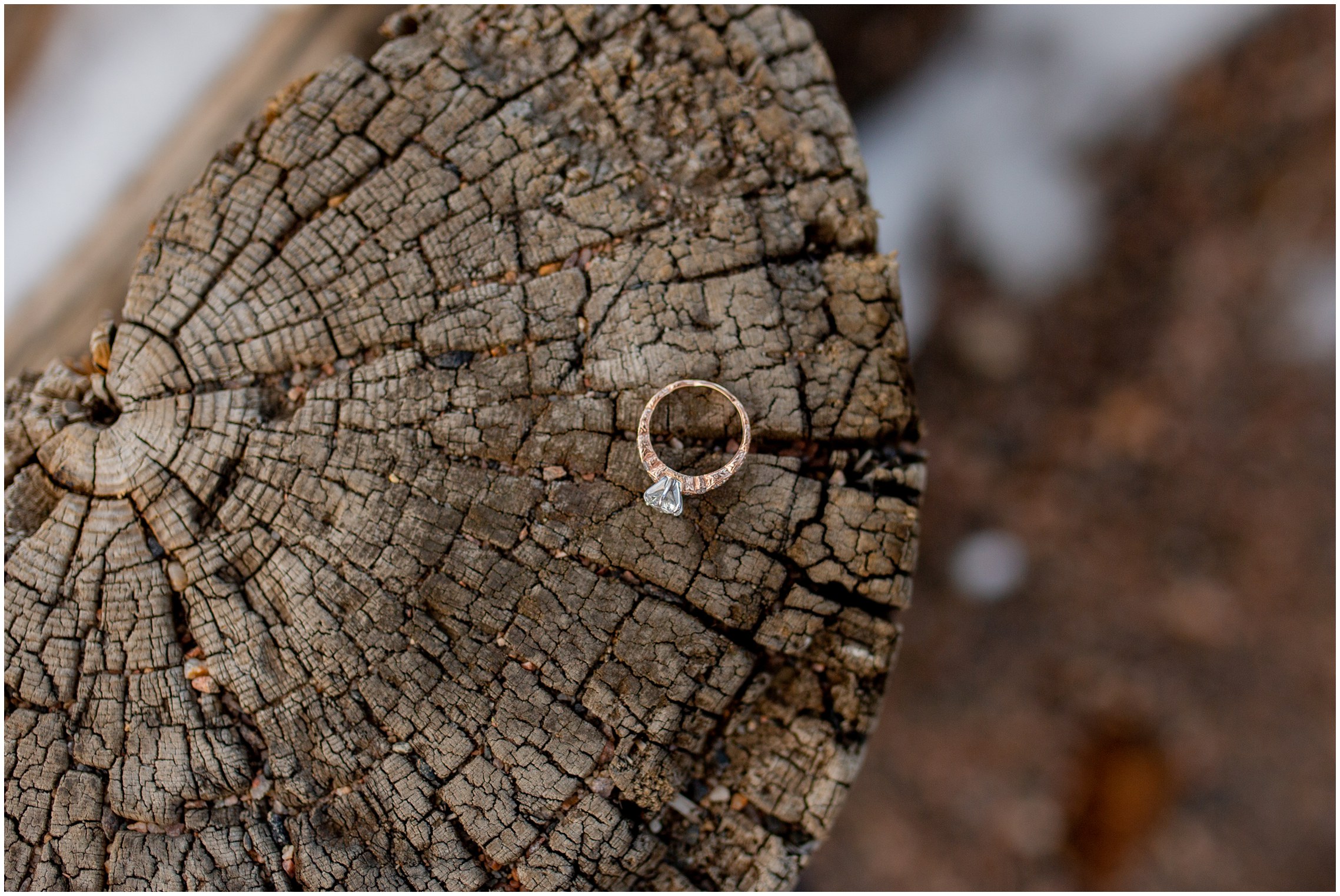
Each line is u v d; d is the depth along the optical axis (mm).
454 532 491
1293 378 605
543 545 491
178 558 491
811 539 491
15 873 488
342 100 501
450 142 500
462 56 504
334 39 581
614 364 492
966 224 620
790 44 507
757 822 497
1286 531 604
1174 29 612
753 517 490
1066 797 610
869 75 619
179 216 500
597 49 506
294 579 490
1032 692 615
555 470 492
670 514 489
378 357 496
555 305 495
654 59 505
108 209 573
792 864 495
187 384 494
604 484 491
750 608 490
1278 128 606
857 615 495
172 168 576
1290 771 603
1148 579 612
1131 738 610
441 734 488
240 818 489
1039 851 609
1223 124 611
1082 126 619
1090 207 619
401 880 488
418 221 497
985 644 618
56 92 579
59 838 488
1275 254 607
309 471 492
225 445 492
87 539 491
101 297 565
